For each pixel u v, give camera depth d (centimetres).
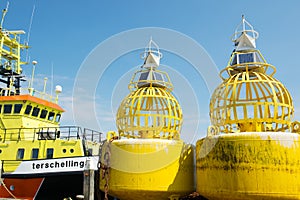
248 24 1625
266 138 1258
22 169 2116
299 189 1217
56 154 2155
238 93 1546
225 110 1430
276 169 1229
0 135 2447
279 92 1443
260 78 1453
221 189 1303
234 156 1287
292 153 1241
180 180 1502
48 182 2067
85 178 1745
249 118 1391
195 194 1605
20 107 2484
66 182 2052
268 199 1228
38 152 2197
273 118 1376
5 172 2175
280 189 1216
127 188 1476
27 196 2105
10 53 2988
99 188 1728
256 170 1242
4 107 2520
